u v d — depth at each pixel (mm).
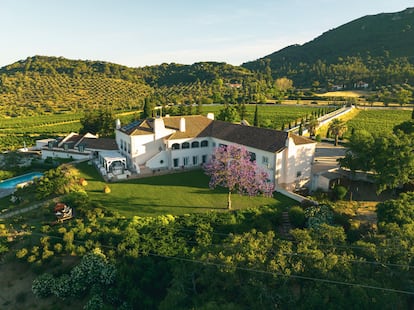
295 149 50531
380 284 20266
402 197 35031
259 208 41938
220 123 65812
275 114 139750
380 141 45812
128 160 62594
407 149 43188
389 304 18766
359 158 47375
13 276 33688
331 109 146750
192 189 50531
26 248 35562
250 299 20438
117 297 29484
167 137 61562
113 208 43812
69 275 32344
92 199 46906
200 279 23375
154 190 50250
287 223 40094
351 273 21078
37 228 39219
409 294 20859
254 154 52844
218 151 45062
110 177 54656
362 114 131125
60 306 30328
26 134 119625
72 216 41844
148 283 29750
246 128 59250
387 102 154375
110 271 31172
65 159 70750
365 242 26578
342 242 26281
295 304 20141
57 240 35750
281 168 50094
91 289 30578
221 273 21984
